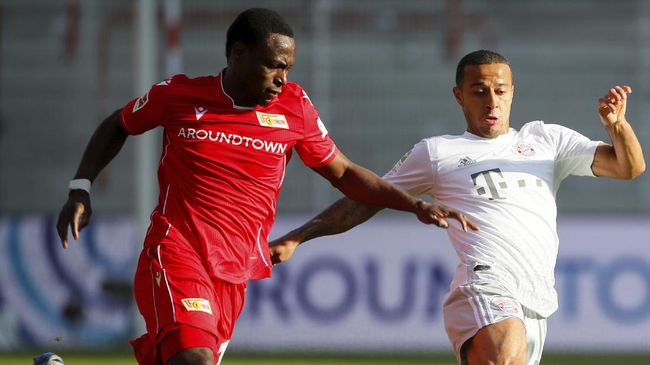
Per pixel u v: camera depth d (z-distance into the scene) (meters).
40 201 58.69
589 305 50.12
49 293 51.94
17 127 59.09
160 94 19.56
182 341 17.98
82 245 51.91
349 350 50.47
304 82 57.94
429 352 50.44
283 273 50.78
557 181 22.03
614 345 49.97
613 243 50.34
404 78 58.31
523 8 63.09
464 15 62.56
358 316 50.66
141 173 47.47
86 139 59.19
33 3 61.56
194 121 19.34
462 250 21.19
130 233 51.69
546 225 21.20
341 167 20.58
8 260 52.00
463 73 21.86
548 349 50.09
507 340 19.77
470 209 21.25
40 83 60.16
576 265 50.28
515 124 58.56
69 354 48.59
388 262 50.75
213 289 19.08
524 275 20.69
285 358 47.72
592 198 57.41
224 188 19.30
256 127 19.45
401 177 22.08
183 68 58.69
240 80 19.22
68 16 61.44
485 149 21.72
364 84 57.72
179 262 18.84
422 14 61.59
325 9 58.84
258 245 19.83
